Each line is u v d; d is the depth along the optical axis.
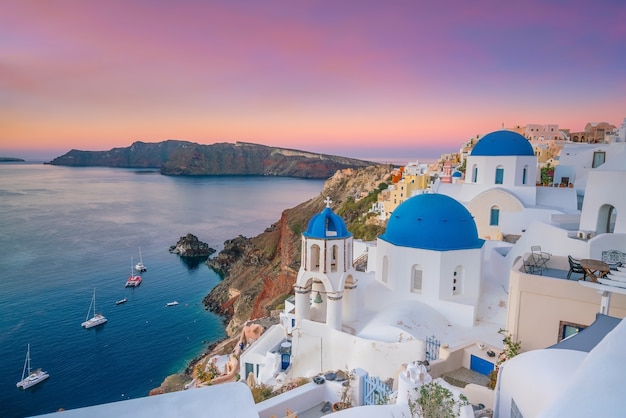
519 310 16.34
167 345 55.84
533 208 32.97
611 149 40.28
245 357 28.45
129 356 52.53
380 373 18.98
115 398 43.56
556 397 5.67
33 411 41.56
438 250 21.56
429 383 10.63
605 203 17.91
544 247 20.84
